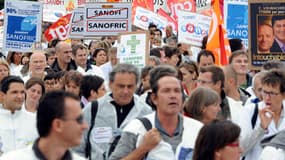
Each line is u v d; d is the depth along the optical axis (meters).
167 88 9.58
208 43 18.30
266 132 11.29
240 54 14.56
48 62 19.53
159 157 9.52
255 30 15.33
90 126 11.27
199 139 8.14
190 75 15.51
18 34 20.69
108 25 20.00
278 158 10.09
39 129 7.66
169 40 22.56
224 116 12.20
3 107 12.44
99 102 11.36
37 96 13.58
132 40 16.67
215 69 12.43
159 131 9.62
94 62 21.50
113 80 11.28
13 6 20.64
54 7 30.59
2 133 12.26
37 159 7.64
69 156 7.79
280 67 13.49
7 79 12.38
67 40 25.72
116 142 10.82
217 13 18.30
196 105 10.57
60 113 7.58
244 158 11.35
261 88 11.70
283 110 11.27
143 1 25.59
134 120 9.77
